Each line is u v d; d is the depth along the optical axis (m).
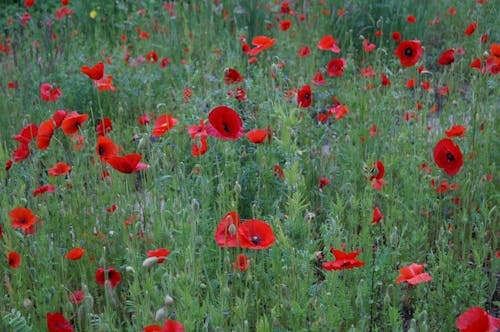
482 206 3.42
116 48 7.16
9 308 3.12
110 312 2.83
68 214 3.54
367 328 2.91
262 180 3.98
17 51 7.23
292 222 3.02
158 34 7.75
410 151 4.22
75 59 6.75
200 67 6.52
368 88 5.12
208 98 4.79
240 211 4.06
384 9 7.45
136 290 2.65
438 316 3.12
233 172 3.94
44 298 2.96
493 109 4.61
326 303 2.76
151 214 3.48
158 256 2.64
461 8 7.88
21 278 3.20
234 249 3.37
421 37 7.54
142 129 5.45
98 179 4.11
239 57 6.36
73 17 8.56
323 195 4.08
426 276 2.45
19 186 3.88
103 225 3.68
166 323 2.15
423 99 5.17
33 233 3.36
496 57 4.38
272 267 3.02
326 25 7.44
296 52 6.86
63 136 5.24
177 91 5.72
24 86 6.17
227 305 2.68
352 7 7.46
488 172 4.11
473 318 2.14
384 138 4.63
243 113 4.59
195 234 2.85
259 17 7.65
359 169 4.24
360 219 3.74
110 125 4.14
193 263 2.70
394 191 3.77
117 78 6.16
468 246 3.64
